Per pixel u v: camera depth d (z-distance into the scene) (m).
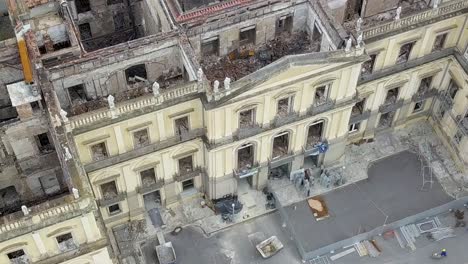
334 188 60.66
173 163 54.56
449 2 52.53
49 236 43.47
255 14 51.97
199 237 57.81
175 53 51.16
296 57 47.44
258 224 58.75
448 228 58.44
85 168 50.25
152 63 51.31
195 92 48.22
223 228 58.41
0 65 47.50
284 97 50.88
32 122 46.78
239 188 60.47
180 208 59.38
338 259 56.75
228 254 56.88
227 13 50.78
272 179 60.62
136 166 52.84
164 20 52.78
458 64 56.94
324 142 58.31
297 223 58.28
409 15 51.97
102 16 62.53
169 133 51.25
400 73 57.00
